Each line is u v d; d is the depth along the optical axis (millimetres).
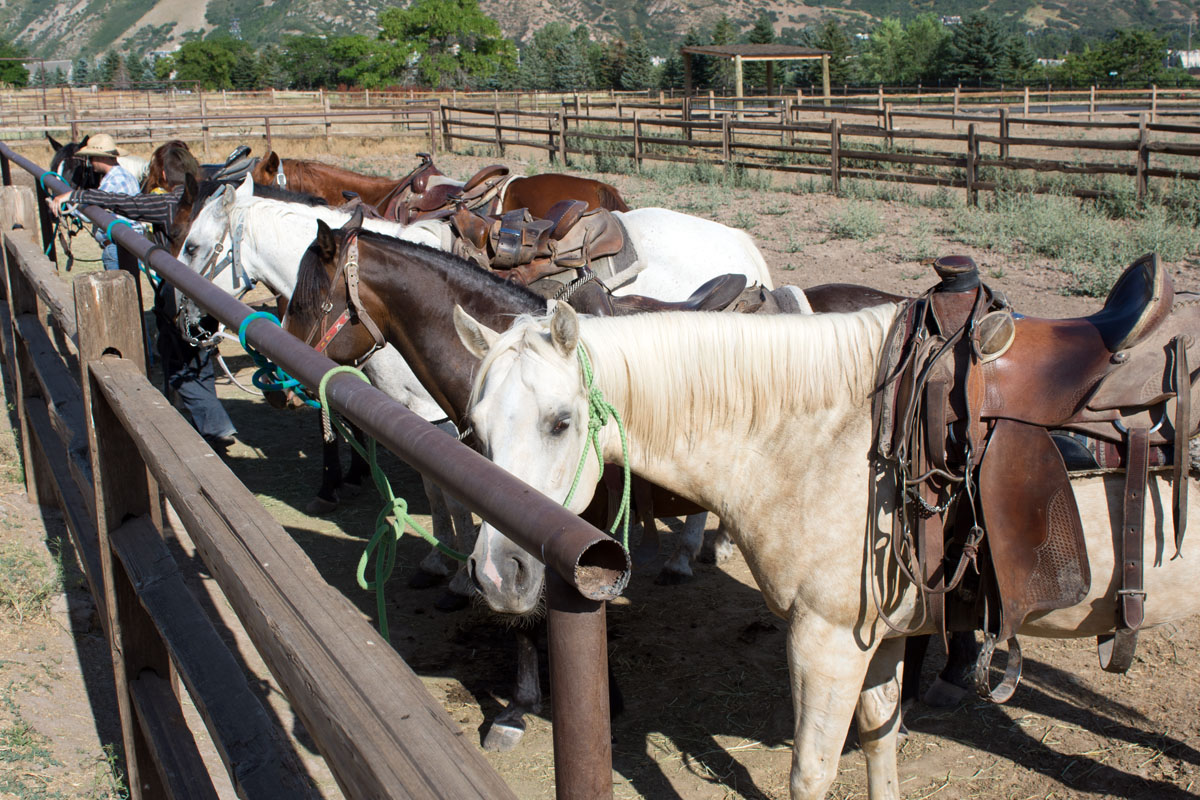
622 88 55250
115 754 2740
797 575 2129
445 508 4051
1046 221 9477
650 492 2664
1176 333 2027
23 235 4750
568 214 4211
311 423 6262
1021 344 2072
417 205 5375
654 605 3924
